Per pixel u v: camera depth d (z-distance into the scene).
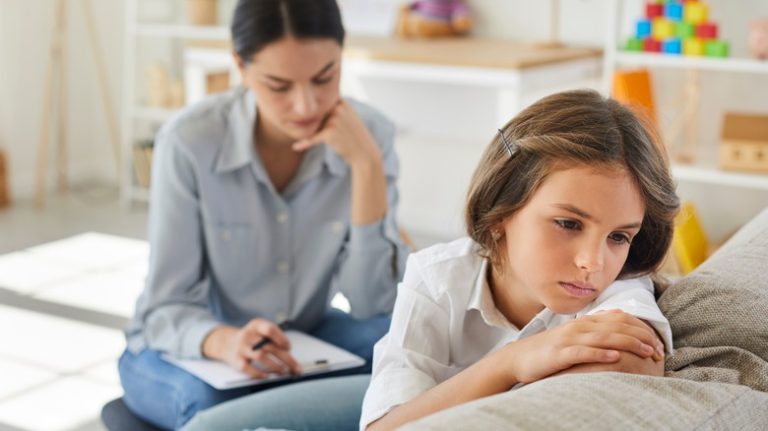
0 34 5.13
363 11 4.63
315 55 1.83
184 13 5.00
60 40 5.26
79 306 3.67
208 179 1.96
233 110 1.99
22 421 2.79
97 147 5.66
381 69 3.89
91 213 4.96
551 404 0.77
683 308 1.10
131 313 3.62
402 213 4.79
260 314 2.06
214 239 2.00
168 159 1.96
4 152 5.13
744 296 1.08
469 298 1.16
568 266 0.97
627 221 0.96
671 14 3.60
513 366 0.97
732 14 3.82
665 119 2.00
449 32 4.44
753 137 3.44
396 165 2.19
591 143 0.94
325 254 2.07
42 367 3.15
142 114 5.02
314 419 1.50
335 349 1.93
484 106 4.46
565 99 1.01
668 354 1.03
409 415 1.02
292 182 2.03
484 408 0.76
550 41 4.18
